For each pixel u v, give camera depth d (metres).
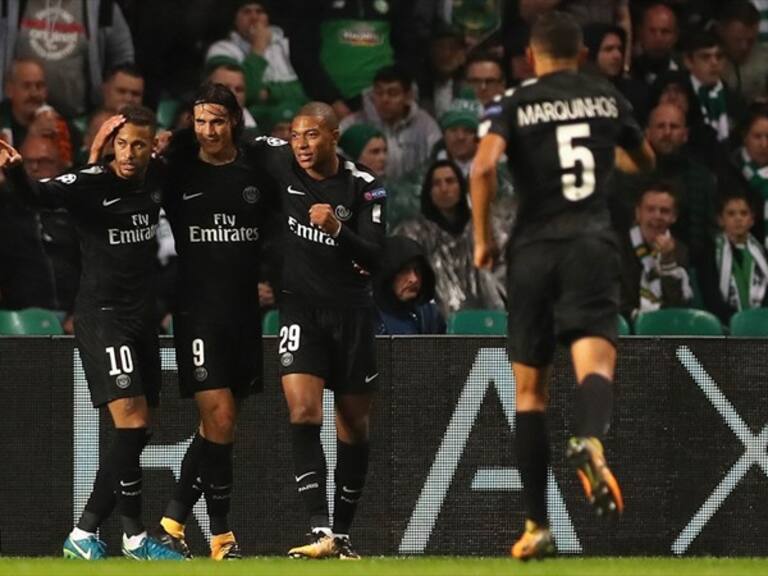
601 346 20.95
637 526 31.52
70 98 45.53
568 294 21.09
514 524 31.50
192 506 29.84
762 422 31.72
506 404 31.56
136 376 27.92
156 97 46.59
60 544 31.11
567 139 21.47
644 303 46.00
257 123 46.97
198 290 28.39
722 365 31.70
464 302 45.31
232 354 28.53
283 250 28.41
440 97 48.03
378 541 31.38
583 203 21.34
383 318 33.53
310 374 28.00
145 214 28.09
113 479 28.25
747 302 47.19
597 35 47.84
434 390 31.55
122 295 28.02
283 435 31.44
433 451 31.48
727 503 31.66
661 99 48.19
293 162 28.42
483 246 21.17
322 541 27.64
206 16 46.84
